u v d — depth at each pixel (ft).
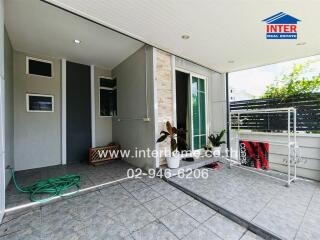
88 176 10.45
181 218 6.35
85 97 14.57
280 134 11.50
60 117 13.29
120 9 6.84
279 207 6.90
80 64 14.32
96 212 6.63
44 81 12.57
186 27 8.18
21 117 11.60
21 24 8.45
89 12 7.04
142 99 11.48
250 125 13.28
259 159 11.69
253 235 5.56
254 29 8.27
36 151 12.19
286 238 5.15
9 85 9.73
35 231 5.52
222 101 15.23
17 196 7.81
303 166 10.54
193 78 13.83
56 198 7.66
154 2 6.40
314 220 6.07
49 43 10.61
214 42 9.69
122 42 10.59
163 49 10.71
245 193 8.13
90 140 14.74
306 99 10.68
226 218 6.46
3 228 5.65
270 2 6.29
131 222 6.04
